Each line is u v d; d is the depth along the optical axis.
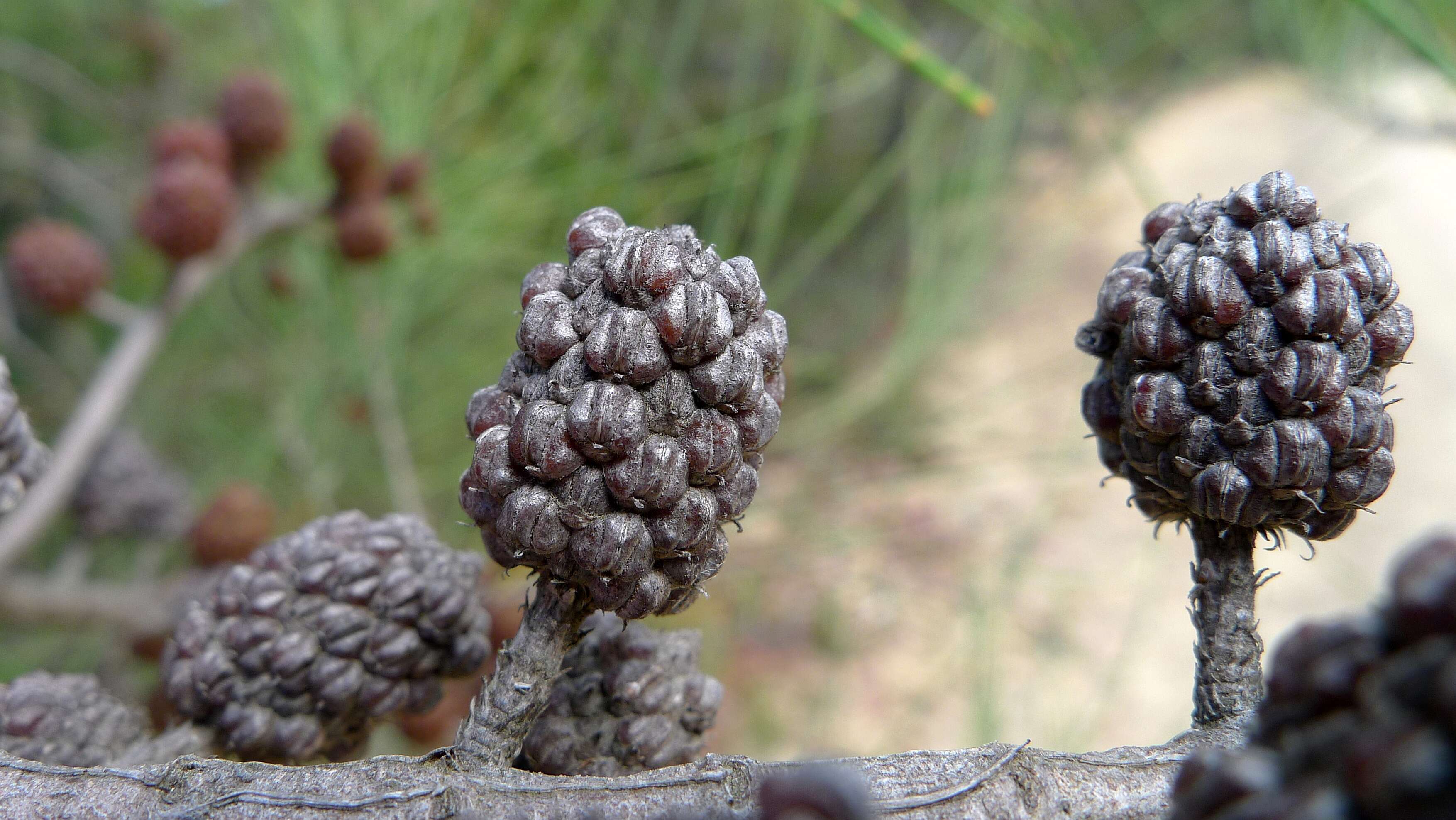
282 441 0.26
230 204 0.19
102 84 0.31
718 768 0.09
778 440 0.28
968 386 0.34
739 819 0.09
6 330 0.29
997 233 0.28
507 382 0.09
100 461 0.20
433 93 0.25
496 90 0.26
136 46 0.28
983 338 0.37
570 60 0.26
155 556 0.21
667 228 0.09
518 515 0.09
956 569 0.33
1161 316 0.09
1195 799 0.06
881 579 0.33
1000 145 0.25
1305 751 0.06
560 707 0.10
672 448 0.09
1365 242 0.09
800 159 0.28
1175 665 0.33
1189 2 0.28
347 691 0.10
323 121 0.24
